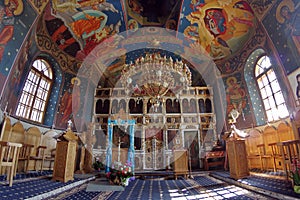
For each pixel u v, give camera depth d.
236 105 13.49
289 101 9.30
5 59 8.13
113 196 5.68
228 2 10.73
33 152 10.59
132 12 13.38
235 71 13.80
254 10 10.18
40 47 11.12
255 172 9.76
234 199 5.14
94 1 10.77
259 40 11.24
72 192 6.08
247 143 12.32
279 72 9.83
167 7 13.38
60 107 13.23
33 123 11.02
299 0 7.80
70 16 11.04
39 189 5.39
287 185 5.82
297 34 8.24
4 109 8.62
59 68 13.21
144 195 5.87
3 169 7.99
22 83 10.09
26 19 8.64
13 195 4.48
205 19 12.55
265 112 12.05
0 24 7.62
